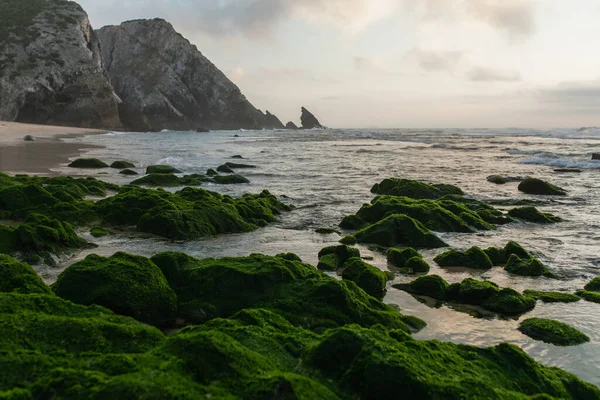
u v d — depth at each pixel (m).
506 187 22.95
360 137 83.81
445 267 10.73
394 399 4.14
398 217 12.98
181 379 3.72
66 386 3.54
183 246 11.77
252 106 172.38
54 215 13.22
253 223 14.60
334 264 10.11
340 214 16.42
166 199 14.63
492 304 8.07
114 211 13.84
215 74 139.00
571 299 8.52
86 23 100.56
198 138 74.94
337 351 4.52
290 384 3.79
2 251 9.48
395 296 8.70
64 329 4.49
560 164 32.38
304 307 6.85
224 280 7.44
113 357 4.00
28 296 5.23
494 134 96.50
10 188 14.08
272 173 27.59
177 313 7.20
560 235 13.91
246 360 4.12
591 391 5.08
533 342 6.77
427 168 30.81
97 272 7.02
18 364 3.81
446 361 4.89
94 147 43.97
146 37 135.25
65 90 86.25
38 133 60.12
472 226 14.73
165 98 120.88
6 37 85.25
